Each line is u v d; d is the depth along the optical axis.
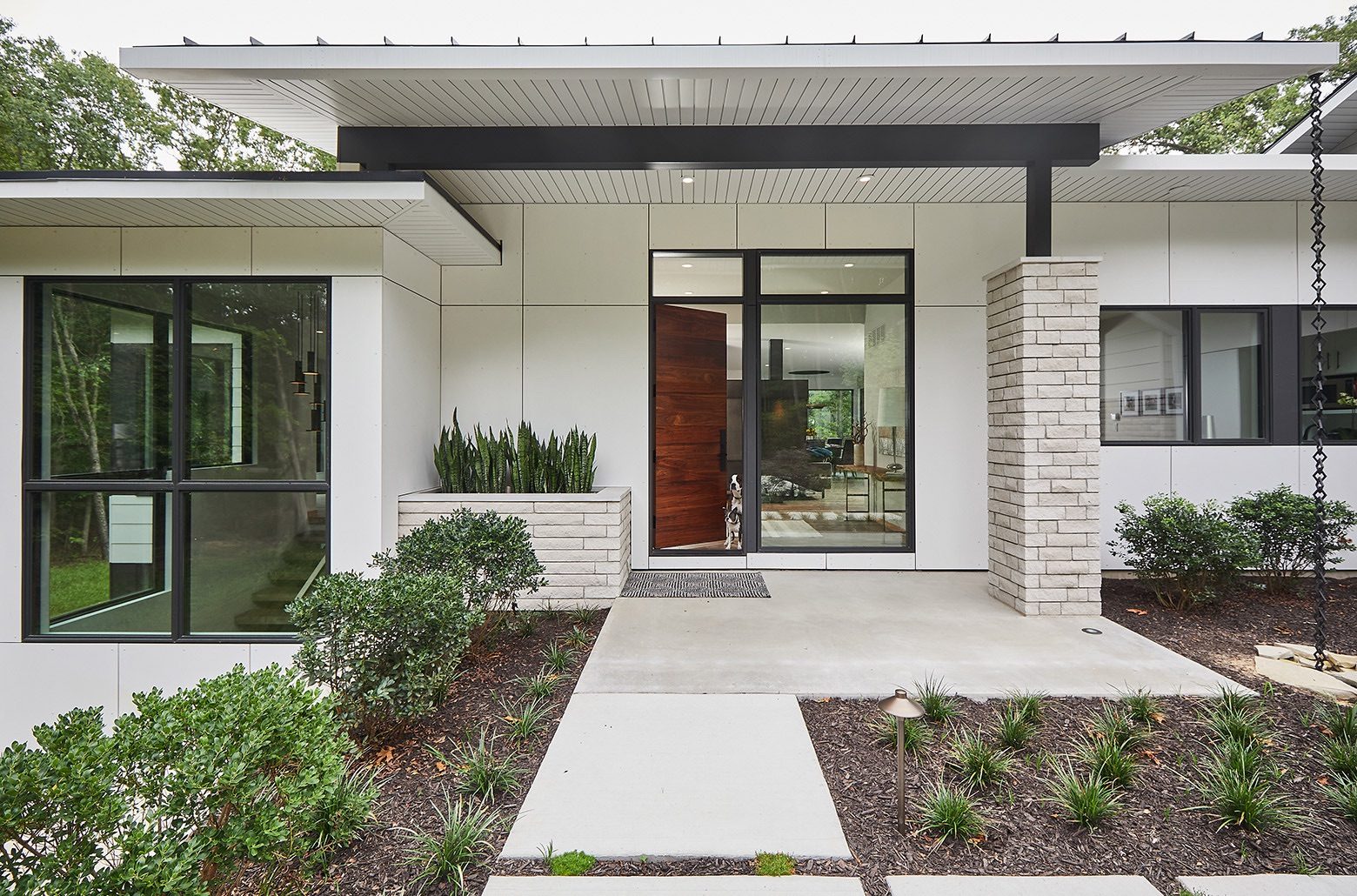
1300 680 3.27
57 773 1.47
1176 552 4.57
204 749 1.65
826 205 6.08
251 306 4.79
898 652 3.76
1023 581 4.58
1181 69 3.64
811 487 6.18
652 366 6.13
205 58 3.59
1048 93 4.02
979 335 6.09
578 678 3.47
